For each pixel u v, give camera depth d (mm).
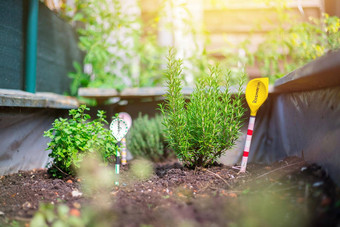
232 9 5820
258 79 2816
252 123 2818
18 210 2053
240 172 2770
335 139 2021
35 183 2652
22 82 3736
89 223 1784
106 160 2975
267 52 4742
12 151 2971
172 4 4973
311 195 1897
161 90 3748
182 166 3113
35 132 3279
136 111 4148
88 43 4855
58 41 4734
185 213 1855
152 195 2260
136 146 3799
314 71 1875
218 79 2947
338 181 1906
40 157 3367
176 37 5492
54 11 4844
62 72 4898
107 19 5148
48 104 3209
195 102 2822
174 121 2777
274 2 4871
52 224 1799
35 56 3826
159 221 1765
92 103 4496
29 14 3752
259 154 3646
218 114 2803
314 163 2430
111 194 2340
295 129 2955
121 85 4102
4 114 2814
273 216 1750
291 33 4445
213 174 2707
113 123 2812
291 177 2275
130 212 1925
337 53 1541
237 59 4801
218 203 1979
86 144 2705
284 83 2738
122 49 5266
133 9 5723
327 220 1561
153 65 5184
